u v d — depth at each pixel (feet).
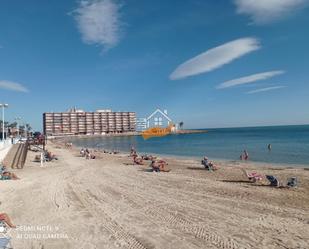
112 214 38.11
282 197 46.16
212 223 33.88
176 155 141.18
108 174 74.28
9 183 61.26
